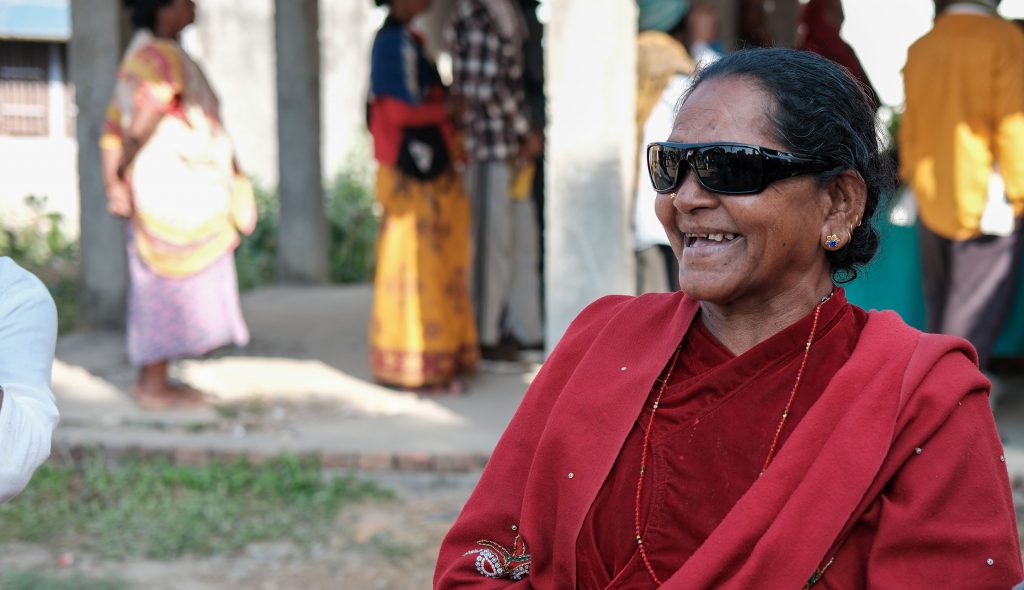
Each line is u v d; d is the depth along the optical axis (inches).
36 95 585.9
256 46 581.6
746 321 64.7
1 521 190.2
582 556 64.8
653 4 232.5
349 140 592.1
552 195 199.9
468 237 265.1
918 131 207.9
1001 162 200.7
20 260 442.9
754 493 59.2
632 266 203.5
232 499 201.3
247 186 248.1
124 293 332.2
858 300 235.9
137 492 201.3
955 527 57.8
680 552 62.2
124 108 230.4
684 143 61.9
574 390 67.8
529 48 272.8
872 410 59.5
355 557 178.5
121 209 236.5
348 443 220.4
